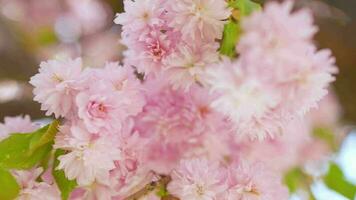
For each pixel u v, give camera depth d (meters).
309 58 0.46
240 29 0.46
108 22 1.19
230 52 0.51
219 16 0.50
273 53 0.45
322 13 0.98
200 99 0.58
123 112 0.52
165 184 0.55
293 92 0.46
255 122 0.49
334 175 0.90
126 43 0.54
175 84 0.53
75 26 1.21
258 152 0.67
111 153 0.51
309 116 1.02
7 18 1.14
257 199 0.53
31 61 1.03
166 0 0.53
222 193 0.53
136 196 0.54
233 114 0.46
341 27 0.99
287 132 0.77
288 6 0.45
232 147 0.64
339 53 1.02
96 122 0.51
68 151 0.53
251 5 0.50
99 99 0.51
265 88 0.45
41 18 1.19
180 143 0.58
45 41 1.17
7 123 0.57
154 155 0.57
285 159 0.81
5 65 0.98
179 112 0.57
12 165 0.53
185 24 0.51
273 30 0.45
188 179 0.53
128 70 0.54
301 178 0.90
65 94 0.52
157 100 0.57
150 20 0.53
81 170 0.51
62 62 0.52
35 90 0.52
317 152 0.97
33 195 0.52
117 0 1.17
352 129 1.11
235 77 0.45
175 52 0.52
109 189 0.53
